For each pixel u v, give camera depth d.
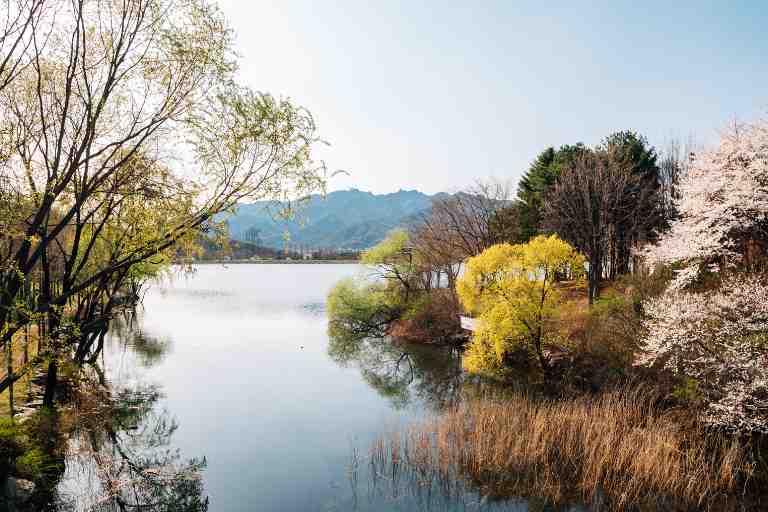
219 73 11.59
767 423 13.73
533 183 44.84
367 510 12.62
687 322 15.35
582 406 17.33
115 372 27.53
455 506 12.65
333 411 21.08
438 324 37.72
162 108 11.66
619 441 14.75
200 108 11.67
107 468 14.80
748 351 14.20
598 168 31.20
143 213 12.56
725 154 17.52
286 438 17.75
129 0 11.16
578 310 25.92
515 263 22.89
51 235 10.55
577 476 13.73
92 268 18.42
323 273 145.62
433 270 44.06
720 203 17.28
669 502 12.29
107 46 11.39
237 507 12.84
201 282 107.12
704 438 15.14
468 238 42.69
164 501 13.14
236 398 22.97
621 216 32.50
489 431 15.70
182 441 17.44
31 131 10.99
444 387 25.16
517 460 14.47
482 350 23.95
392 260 43.72
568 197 32.53
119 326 44.66
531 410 17.41
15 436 14.15
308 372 28.44
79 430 17.33
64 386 19.78
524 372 24.59
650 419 16.16
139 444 17.12
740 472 13.29
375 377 27.50
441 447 15.59
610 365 20.88
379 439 15.91
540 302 23.12
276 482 14.23
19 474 13.03
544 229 36.84
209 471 15.02
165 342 37.06
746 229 16.77
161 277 20.06
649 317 19.72
